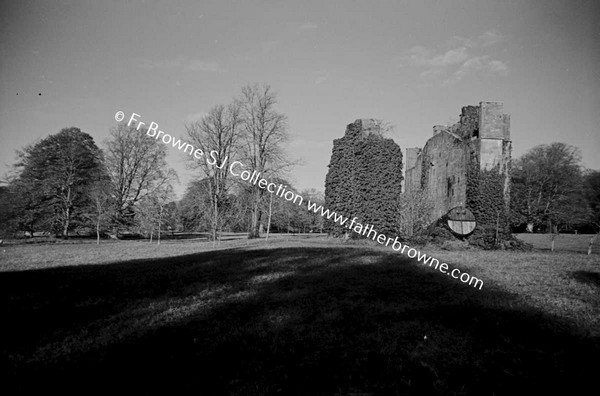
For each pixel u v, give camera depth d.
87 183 42.28
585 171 54.12
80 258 19.14
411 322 6.96
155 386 4.39
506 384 4.55
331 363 5.13
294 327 6.64
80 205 41.06
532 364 5.12
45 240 37.97
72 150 41.22
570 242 36.25
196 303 8.38
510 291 10.13
